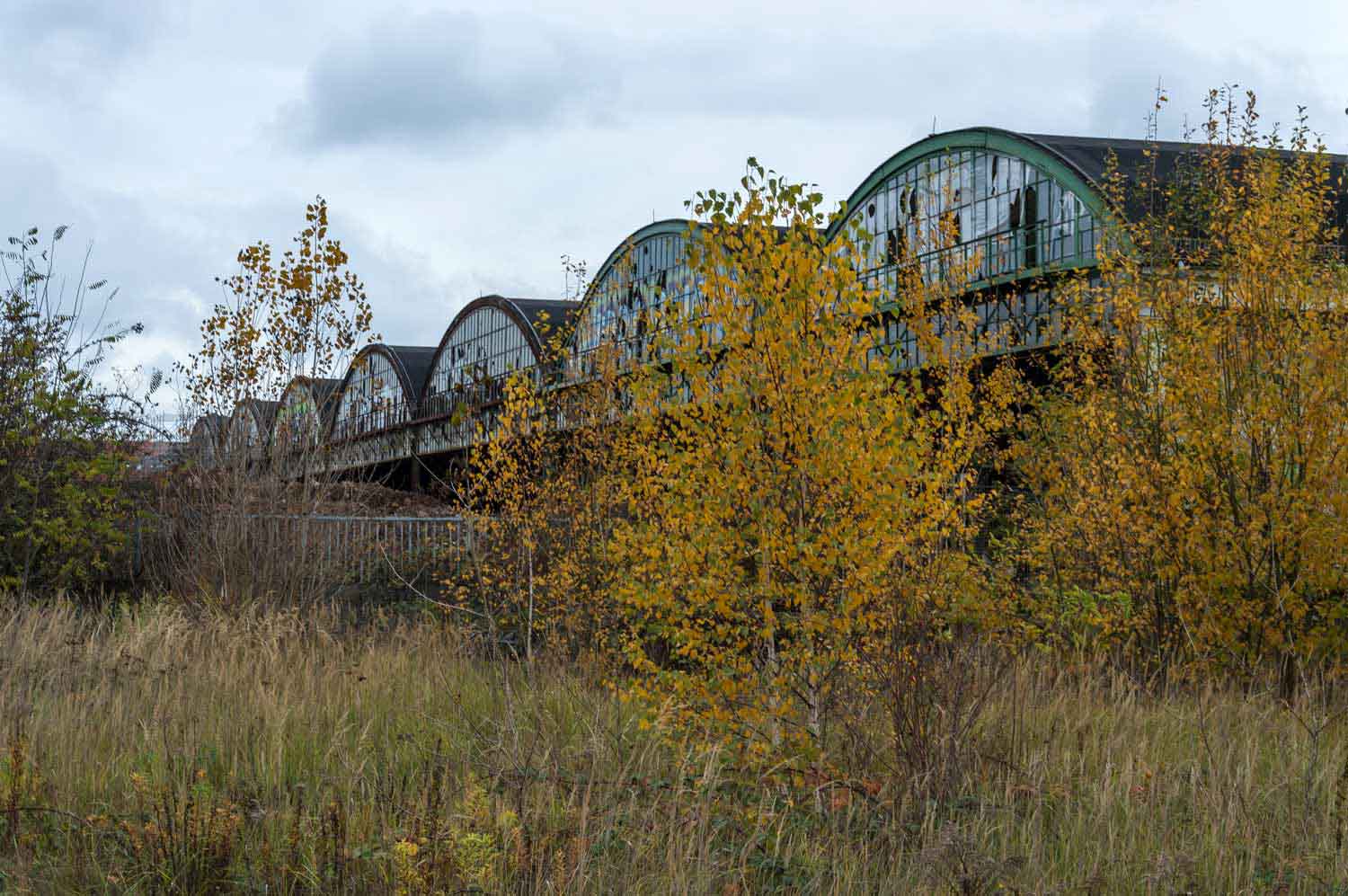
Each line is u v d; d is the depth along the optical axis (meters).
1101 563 13.60
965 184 33.31
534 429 14.82
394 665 11.61
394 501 25.05
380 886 5.82
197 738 8.34
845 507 8.28
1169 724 9.63
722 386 8.50
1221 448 11.95
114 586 17.08
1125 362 13.66
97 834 6.43
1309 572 11.41
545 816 6.69
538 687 10.71
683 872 5.91
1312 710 9.38
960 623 11.19
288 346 16.17
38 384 16.64
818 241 8.40
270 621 13.05
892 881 6.09
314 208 16.28
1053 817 7.30
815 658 8.26
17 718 8.51
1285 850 6.73
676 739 8.47
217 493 16.00
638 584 9.01
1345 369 11.63
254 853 6.35
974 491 14.80
